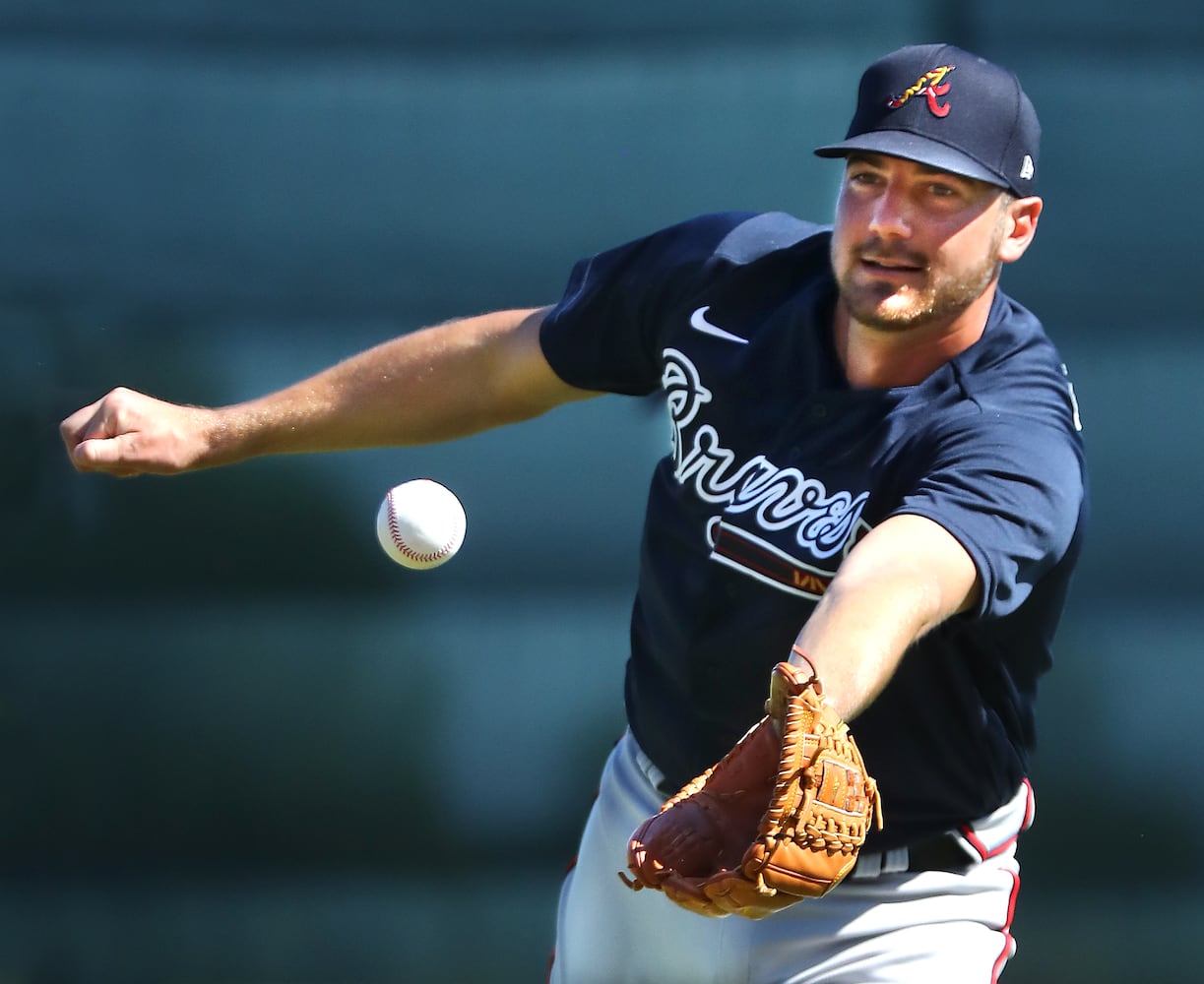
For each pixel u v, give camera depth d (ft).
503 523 60.75
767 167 61.87
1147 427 59.72
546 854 59.52
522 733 59.77
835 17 61.93
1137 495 59.41
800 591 29.40
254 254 61.82
